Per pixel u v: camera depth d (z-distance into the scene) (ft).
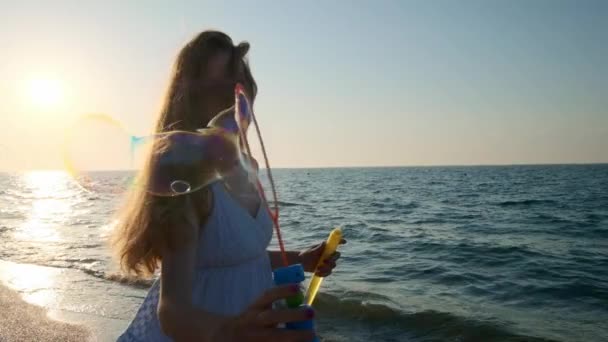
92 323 20.53
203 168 4.72
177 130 5.32
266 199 5.04
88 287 27.09
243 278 5.43
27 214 84.69
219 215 5.13
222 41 5.62
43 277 29.86
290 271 4.51
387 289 27.99
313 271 6.51
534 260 37.88
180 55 5.64
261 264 5.76
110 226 5.38
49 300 24.26
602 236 53.31
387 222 68.23
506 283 29.89
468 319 21.97
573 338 20.06
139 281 28.22
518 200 110.11
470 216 76.89
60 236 52.08
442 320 21.81
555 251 42.55
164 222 4.48
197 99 5.55
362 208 93.30
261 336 3.34
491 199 114.32
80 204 115.44
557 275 32.14
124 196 5.07
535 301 25.90
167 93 5.65
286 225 64.64
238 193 5.41
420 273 32.89
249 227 5.38
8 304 23.36
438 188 172.24
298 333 3.36
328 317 22.27
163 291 4.28
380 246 45.93
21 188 236.22
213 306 5.30
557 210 85.97
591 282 29.89
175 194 4.58
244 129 4.89
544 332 20.77
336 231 6.48
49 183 316.60
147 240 4.56
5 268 33.06
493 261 37.52
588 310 24.30
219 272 5.35
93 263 34.58
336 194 141.79
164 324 3.93
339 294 25.75
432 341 19.80
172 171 4.61
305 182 247.29
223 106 5.62
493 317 22.62
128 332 5.75
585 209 87.35
